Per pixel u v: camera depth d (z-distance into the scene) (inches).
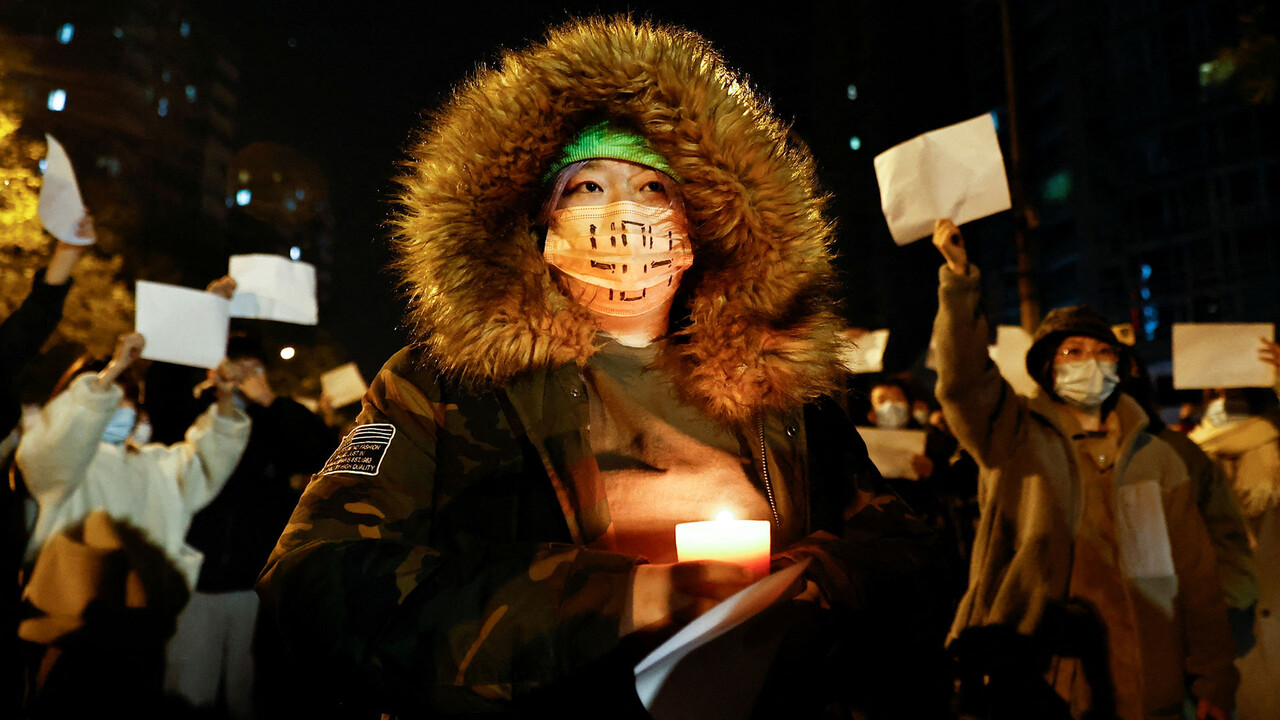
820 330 60.9
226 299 170.1
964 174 121.6
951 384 126.5
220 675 190.4
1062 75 1577.3
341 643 41.8
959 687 129.2
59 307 166.1
